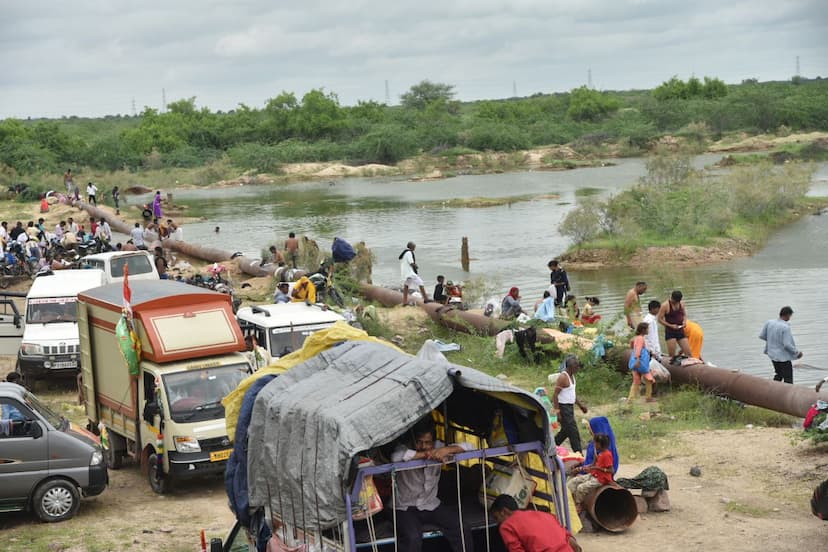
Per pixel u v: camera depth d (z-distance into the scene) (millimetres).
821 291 29688
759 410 17672
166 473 14797
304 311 18953
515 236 46344
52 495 13492
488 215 55750
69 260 38281
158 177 95438
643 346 18609
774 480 13258
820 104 117438
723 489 13008
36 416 13562
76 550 12109
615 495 11711
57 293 23000
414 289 28609
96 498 14914
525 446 8484
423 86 181500
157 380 14828
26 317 22594
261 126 124062
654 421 17281
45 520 13492
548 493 8461
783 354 18203
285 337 17953
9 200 71000
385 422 7828
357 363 8898
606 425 11781
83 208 60688
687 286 31938
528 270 36844
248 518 9492
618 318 21891
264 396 9078
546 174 88375
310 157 106562
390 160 106938
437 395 8008
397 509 8414
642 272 35406
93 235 41625
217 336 15383
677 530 11398
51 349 21688
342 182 89938
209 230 53188
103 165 102688
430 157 104438
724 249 38344
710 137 114188
